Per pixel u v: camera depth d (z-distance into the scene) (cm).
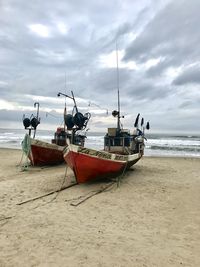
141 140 1616
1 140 5191
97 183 1177
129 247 580
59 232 647
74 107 1162
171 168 1717
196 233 669
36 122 1683
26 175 1380
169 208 870
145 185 1173
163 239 629
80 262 512
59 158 1753
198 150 3544
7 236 617
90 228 680
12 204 863
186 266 510
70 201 907
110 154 1155
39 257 525
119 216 779
